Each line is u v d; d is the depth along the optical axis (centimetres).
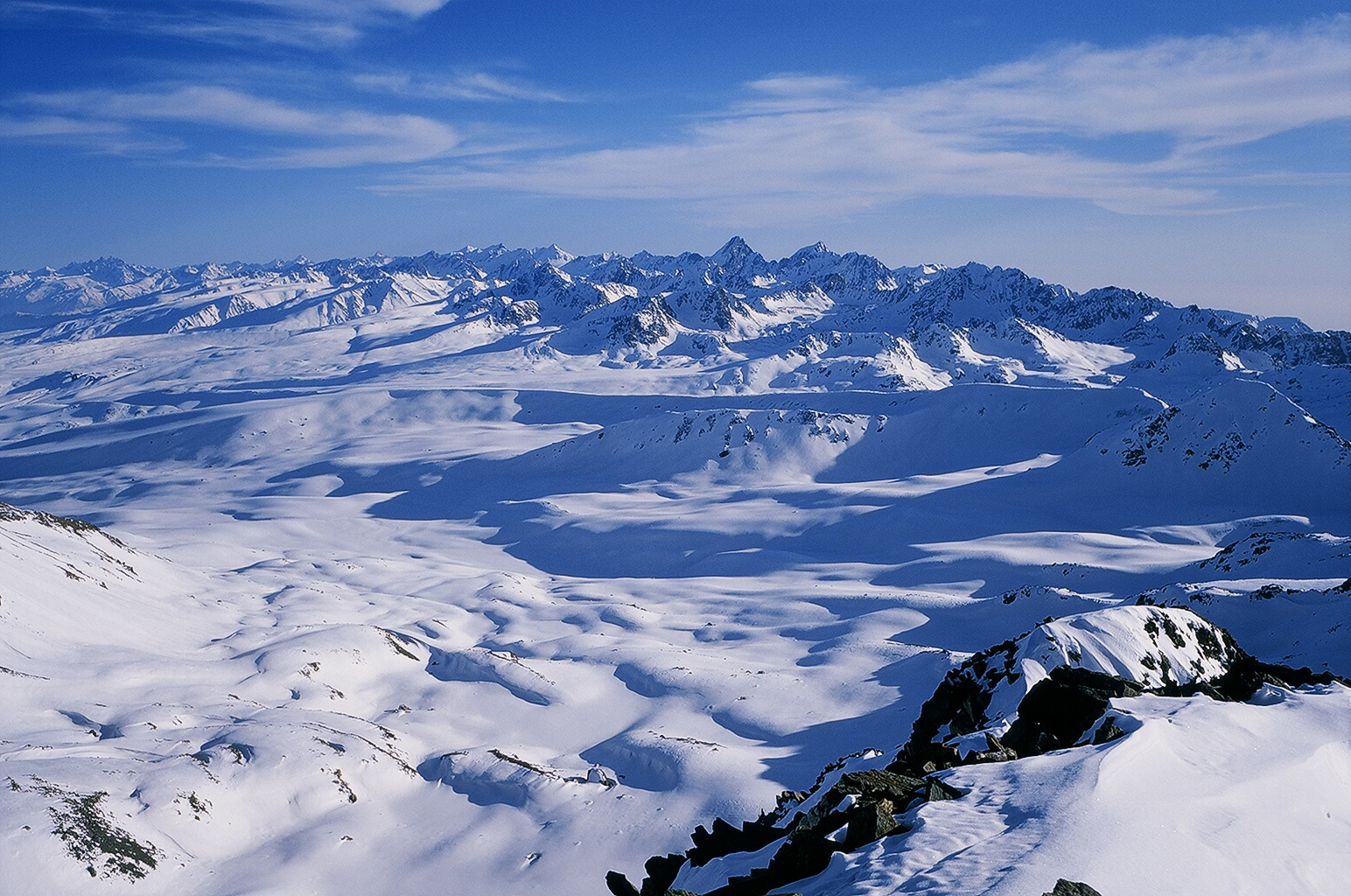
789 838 1716
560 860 5709
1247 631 8131
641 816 6172
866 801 1599
